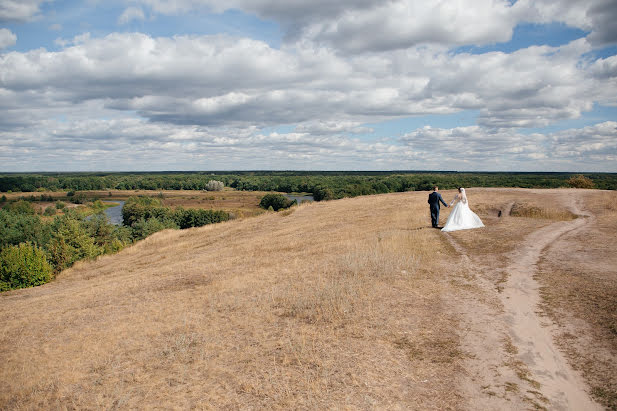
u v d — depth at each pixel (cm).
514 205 2467
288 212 3625
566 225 1756
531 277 1007
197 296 1165
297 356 668
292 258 1603
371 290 999
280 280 1223
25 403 624
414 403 511
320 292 1013
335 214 3078
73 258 4075
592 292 841
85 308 1211
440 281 1053
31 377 720
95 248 4584
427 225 2034
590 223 1778
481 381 557
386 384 561
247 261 1688
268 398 550
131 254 2895
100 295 1379
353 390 549
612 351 599
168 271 1714
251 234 2809
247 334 808
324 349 689
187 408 547
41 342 923
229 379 621
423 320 788
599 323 692
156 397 590
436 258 1311
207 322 910
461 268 1167
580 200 2570
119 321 1005
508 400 507
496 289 945
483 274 1085
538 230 1653
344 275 1175
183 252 2520
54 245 3491
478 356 628
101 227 6488
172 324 925
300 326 814
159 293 1281
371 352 662
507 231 1669
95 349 820
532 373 570
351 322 802
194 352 745
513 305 829
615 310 731
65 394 638
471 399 514
